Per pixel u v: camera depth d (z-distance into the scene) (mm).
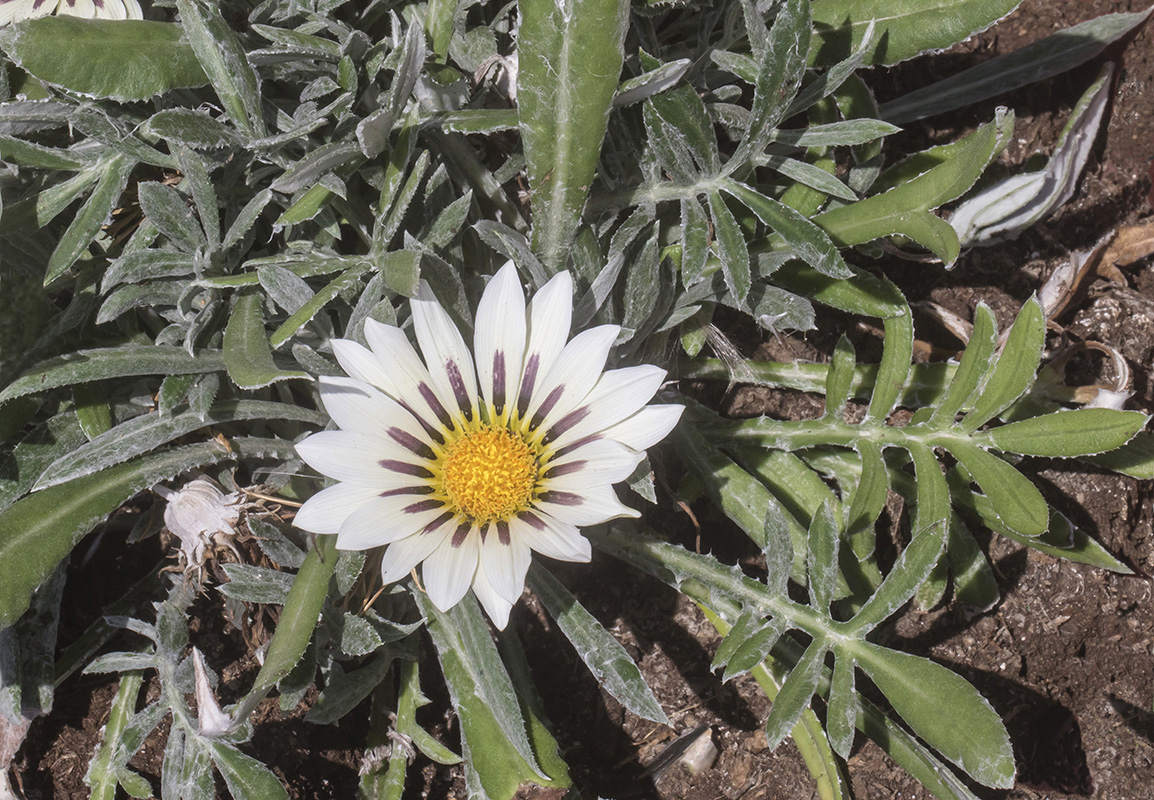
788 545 301
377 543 252
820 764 324
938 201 302
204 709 272
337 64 312
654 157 319
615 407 267
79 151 305
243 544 299
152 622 338
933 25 339
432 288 285
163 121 278
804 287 336
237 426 330
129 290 299
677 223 348
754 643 294
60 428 308
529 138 284
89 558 346
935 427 316
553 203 294
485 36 326
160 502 314
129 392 320
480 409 271
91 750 333
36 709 311
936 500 308
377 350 265
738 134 343
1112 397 346
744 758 348
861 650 292
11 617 270
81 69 280
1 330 300
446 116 302
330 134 314
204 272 301
